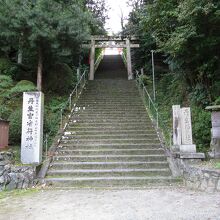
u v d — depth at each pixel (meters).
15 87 10.95
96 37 18.62
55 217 4.60
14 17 10.59
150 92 14.50
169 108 12.53
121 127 10.57
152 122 10.97
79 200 5.66
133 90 14.72
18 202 5.62
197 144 9.00
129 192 6.29
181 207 4.97
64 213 4.80
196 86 10.93
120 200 5.59
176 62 10.89
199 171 6.51
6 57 13.77
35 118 7.88
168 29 10.63
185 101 12.02
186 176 7.05
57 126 10.62
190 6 8.20
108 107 12.47
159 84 15.29
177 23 10.16
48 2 10.86
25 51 11.95
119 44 18.80
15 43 11.48
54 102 12.46
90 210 4.95
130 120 11.16
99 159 8.53
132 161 8.36
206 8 7.79
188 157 7.36
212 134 8.11
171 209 4.88
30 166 7.20
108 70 21.22
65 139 9.80
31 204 5.44
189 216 4.46
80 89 14.47
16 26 10.48
